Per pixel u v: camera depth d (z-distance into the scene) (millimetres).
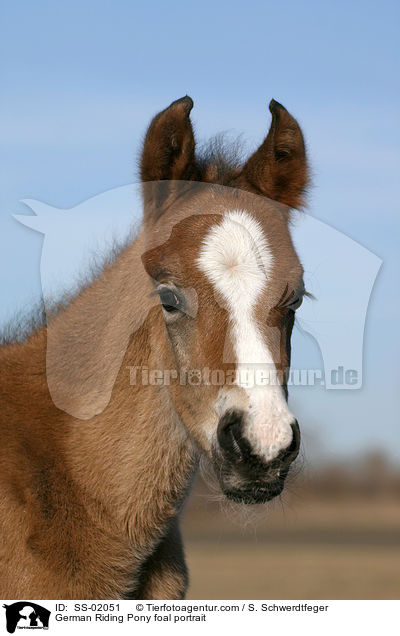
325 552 26219
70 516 4816
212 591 16406
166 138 4977
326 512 44188
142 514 4879
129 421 4875
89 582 4820
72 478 4863
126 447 4867
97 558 4836
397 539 31203
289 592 16312
